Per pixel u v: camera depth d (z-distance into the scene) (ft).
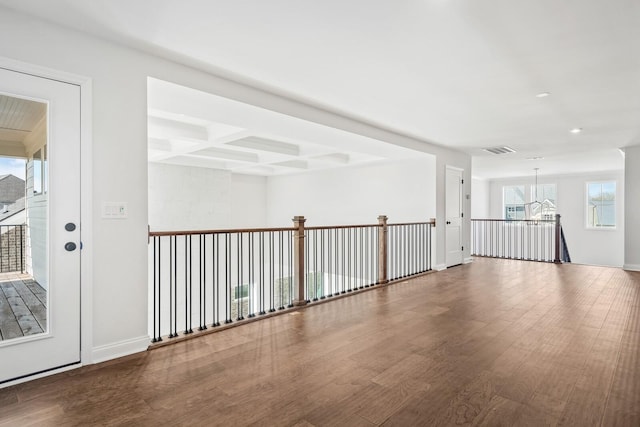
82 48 7.86
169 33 7.93
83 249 7.91
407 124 15.70
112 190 8.30
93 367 7.83
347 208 25.62
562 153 23.16
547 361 8.14
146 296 8.87
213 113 12.09
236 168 26.45
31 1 6.70
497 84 10.91
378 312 12.32
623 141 19.20
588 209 34.71
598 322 11.01
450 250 22.29
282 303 14.93
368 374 7.55
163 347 9.07
